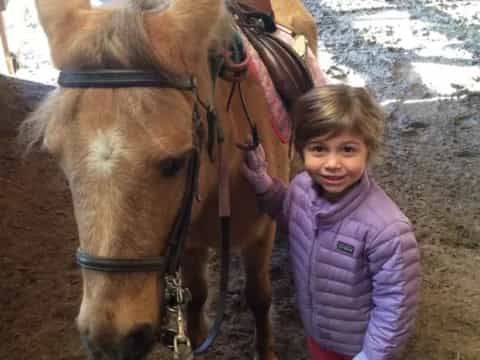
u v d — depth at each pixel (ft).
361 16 18.04
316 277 5.08
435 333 7.63
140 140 3.57
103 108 3.59
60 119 3.67
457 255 8.94
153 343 4.11
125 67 3.66
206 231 5.67
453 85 13.80
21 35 16.30
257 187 5.36
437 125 12.35
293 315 7.89
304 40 7.29
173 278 4.21
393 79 14.20
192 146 3.86
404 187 10.55
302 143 4.70
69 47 3.76
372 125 4.54
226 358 7.29
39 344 7.56
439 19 17.56
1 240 9.29
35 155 11.30
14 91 13.39
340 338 5.27
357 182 4.75
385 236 4.59
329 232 4.86
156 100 3.65
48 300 8.22
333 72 14.52
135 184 3.59
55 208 10.07
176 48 3.81
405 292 4.63
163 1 4.08
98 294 3.77
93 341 3.82
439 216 9.78
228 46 4.72
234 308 8.00
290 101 6.28
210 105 4.35
